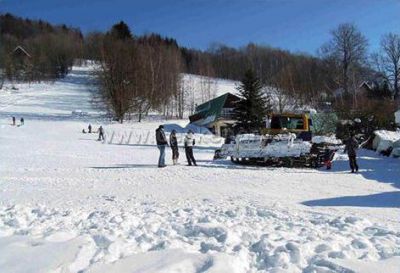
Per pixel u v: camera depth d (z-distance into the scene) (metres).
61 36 164.75
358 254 5.95
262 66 121.44
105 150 34.38
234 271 5.07
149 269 4.99
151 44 116.25
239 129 49.50
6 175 17.89
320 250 6.11
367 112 39.38
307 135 24.81
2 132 53.69
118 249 5.81
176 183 15.17
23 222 8.15
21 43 154.50
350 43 83.50
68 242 5.85
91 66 149.38
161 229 7.19
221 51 150.88
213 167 21.08
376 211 10.38
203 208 10.01
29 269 4.98
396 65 78.25
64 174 18.16
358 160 25.92
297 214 9.24
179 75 100.75
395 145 28.16
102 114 82.31
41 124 66.38
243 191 13.27
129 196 12.46
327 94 86.56
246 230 7.21
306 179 16.72
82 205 10.93
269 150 22.47
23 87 121.88
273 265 5.49
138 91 79.88
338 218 8.48
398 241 6.69
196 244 6.38
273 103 74.06
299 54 126.06
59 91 115.56
